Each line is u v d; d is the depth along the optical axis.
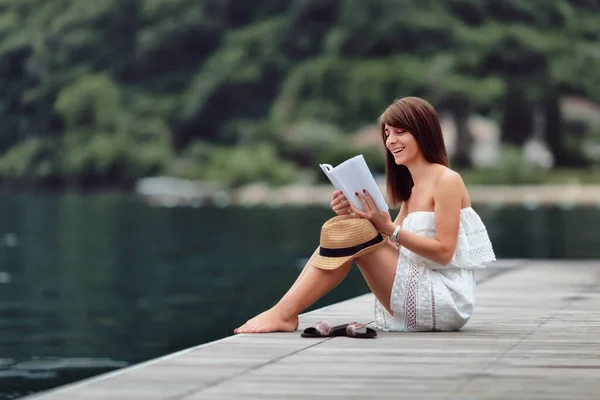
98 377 3.50
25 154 65.88
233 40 69.31
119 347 7.20
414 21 60.41
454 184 4.50
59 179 65.25
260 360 3.84
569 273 8.09
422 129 4.61
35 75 71.25
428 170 4.64
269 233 21.67
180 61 71.19
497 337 4.46
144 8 71.50
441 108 56.34
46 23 73.94
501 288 6.93
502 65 57.72
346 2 62.56
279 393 3.24
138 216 31.06
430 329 4.61
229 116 67.38
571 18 63.31
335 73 60.72
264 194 48.19
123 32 72.50
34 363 6.49
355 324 4.44
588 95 58.84
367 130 58.62
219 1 70.81
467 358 3.90
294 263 14.50
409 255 4.60
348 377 3.51
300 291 4.55
